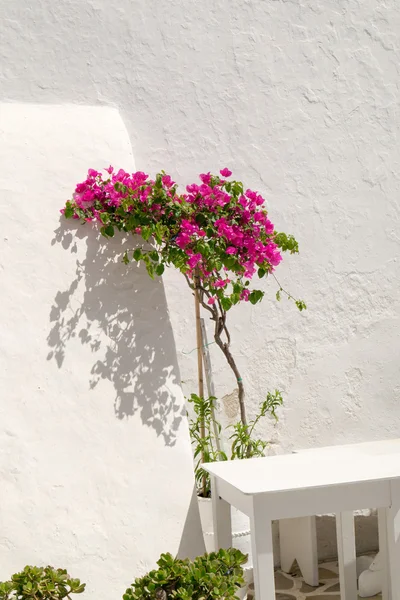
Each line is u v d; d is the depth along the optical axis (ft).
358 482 10.43
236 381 14.87
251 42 15.19
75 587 9.04
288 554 14.84
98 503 12.00
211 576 8.45
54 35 13.99
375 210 16.05
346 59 15.85
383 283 16.08
